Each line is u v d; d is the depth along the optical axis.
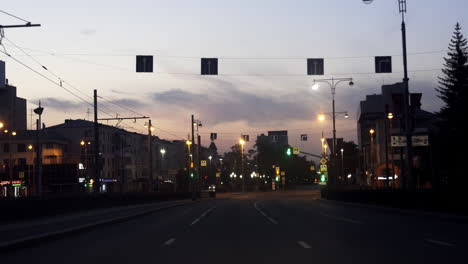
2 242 15.02
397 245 14.55
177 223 25.39
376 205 38.81
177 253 13.48
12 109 93.44
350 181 124.81
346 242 15.46
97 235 19.58
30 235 17.28
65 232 18.91
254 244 15.34
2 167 83.69
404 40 33.06
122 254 13.48
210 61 28.42
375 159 90.38
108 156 98.56
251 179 145.75
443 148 60.53
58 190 81.75
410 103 33.88
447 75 62.72
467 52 63.00
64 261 12.45
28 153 87.56
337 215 30.31
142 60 28.03
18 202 24.39
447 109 61.81
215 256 12.80
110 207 40.09
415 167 61.31
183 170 101.31
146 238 17.83
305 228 20.91
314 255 12.67
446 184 51.59
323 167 63.72
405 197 32.84
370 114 105.31
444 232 18.58
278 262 11.66
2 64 25.94
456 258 11.88
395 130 76.88
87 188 83.56
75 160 94.19
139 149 112.69
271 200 64.94
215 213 34.16
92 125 95.19
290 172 146.88
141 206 44.50
